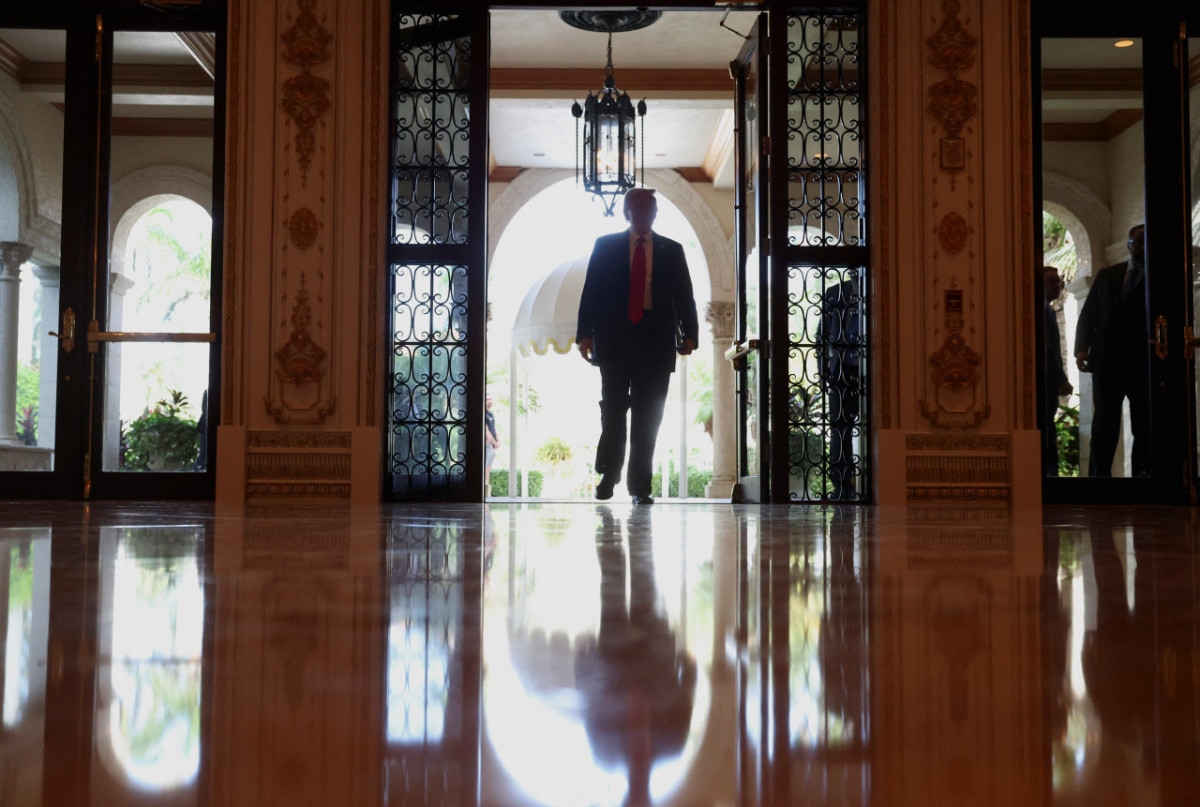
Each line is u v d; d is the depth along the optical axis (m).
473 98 5.56
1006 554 1.73
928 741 0.38
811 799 0.30
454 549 1.77
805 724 0.41
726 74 9.20
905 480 5.39
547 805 0.29
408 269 5.55
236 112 5.46
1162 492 5.54
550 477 14.77
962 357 5.43
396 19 5.62
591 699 0.46
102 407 5.53
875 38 5.54
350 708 0.43
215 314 5.52
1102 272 5.59
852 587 1.13
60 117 5.61
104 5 5.61
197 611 0.85
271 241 5.43
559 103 9.39
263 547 1.80
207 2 5.54
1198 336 5.60
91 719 0.40
